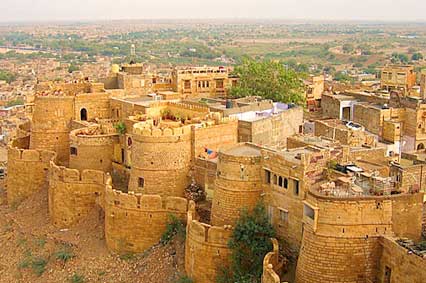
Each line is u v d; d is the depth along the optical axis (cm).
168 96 8850
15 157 7919
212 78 9938
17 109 19125
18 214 7631
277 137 7462
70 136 7400
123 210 6147
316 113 9906
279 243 5197
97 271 6122
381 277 4441
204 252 5275
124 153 7288
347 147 5503
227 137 6794
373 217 4441
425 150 7806
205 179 6291
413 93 10200
